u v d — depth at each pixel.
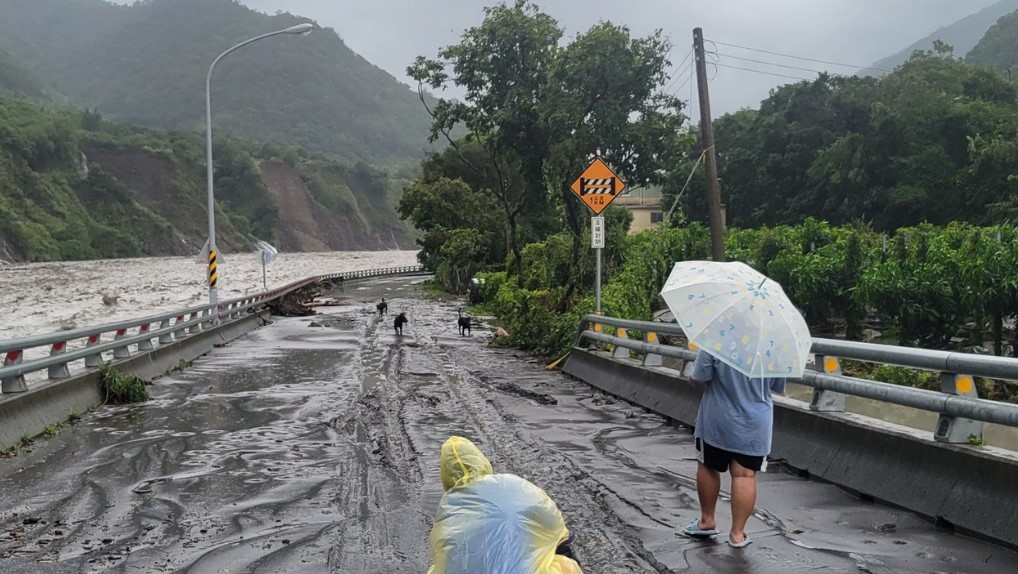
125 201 147.62
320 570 5.74
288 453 9.68
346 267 110.50
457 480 3.69
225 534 6.62
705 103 22.02
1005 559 5.37
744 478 5.88
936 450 6.41
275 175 199.38
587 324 16.48
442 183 55.50
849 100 56.47
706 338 5.60
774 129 60.62
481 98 27.45
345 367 18.66
